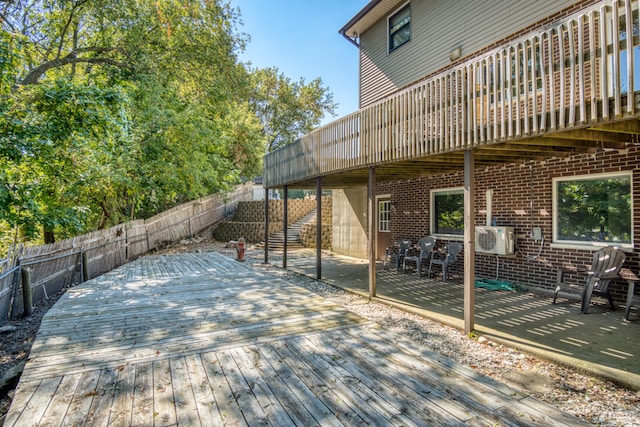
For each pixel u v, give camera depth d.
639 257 4.87
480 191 7.25
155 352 3.70
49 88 6.43
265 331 4.34
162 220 15.20
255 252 13.92
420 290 6.47
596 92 2.91
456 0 7.40
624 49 2.80
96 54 10.96
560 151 5.08
